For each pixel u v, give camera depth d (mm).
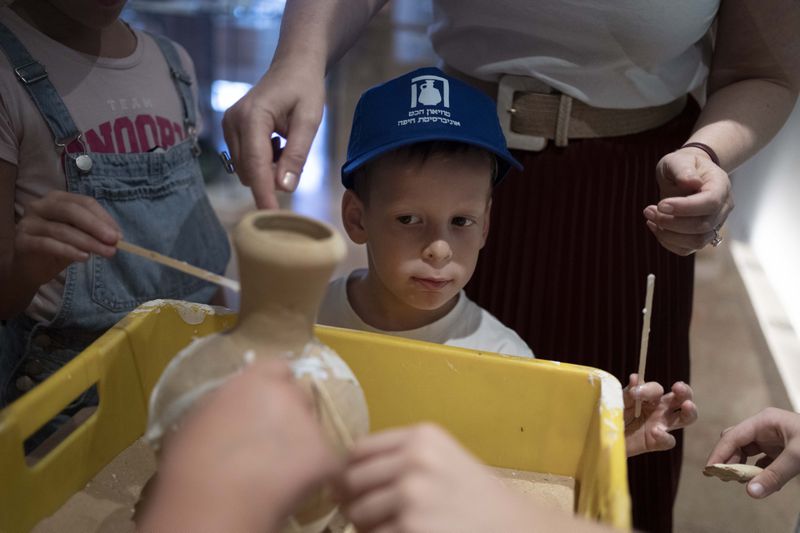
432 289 848
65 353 990
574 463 711
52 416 601
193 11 2139
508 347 925
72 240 734
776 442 816
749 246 2510
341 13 917
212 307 752
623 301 1068
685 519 1508
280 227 539
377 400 735
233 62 2314
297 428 398
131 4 2037
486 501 397
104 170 995
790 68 978
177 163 1096
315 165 2795
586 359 1088
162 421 521
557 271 1070
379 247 860
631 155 1029
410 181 819
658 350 1087
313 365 528
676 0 894
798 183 2059
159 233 1050
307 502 477
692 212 786
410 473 402
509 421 716
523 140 1034
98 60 1017
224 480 373
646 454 1085
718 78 1050
